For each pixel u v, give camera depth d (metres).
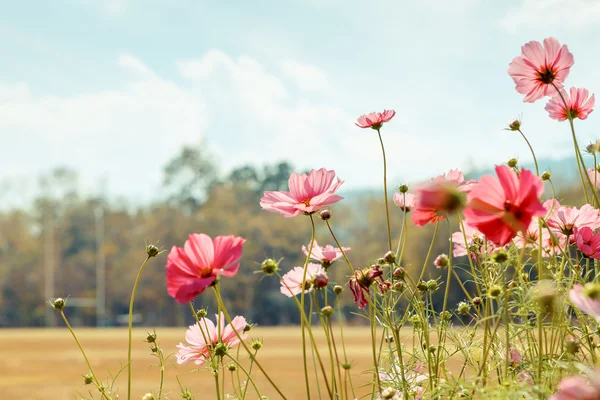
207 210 42.06
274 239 39.19
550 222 1.11
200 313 1.17
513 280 1.06
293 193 1.11
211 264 0.98
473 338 1.09
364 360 5.86
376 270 1.08
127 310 43.41
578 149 1.11
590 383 0.94
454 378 1.04
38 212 44.66
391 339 1.15
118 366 8.41
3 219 43.94
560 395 0.79
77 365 9.37
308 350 9.69
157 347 1.16
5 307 43.25
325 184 1.11
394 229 25.00
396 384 1.09
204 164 46.44
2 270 43.19
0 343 16.56
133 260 42.50
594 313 0.87
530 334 1.07
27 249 43.88
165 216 42.81
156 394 1.16
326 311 1.01
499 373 1.06
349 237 36.97
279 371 6.64
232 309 39.06
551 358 1.02
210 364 1.14
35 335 22.97
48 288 43.56
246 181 46.44
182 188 46.16
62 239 44.41
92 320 43.16
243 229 40.09
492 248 1.14
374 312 1.06
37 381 7.39
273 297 39.41
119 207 45.59
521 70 1.17
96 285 43.72
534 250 1.11
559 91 1.15
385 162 1.14
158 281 41.69
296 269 1.12
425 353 1.12
